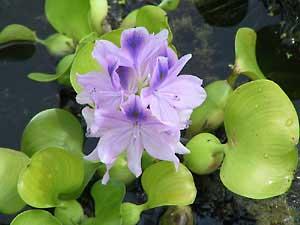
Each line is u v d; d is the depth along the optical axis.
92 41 0.45
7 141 0.50
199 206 0.48
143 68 0.38
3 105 0.52
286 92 0.53
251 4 0.57
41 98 0.52
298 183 0.48
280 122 0.44
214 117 0.48
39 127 0.47
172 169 0.43
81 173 0.43
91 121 0.40
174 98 0.38
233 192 0.47
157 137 0.39
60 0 0.51
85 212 0.47
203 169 0.46
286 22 0.56
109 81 0.38
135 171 0.40
